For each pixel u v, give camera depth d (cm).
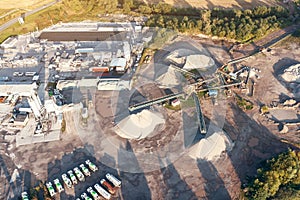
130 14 12419
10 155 7456
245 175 6681
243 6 12312
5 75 9850
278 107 8200
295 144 7219
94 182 6738
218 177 6694
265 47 10256
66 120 8212
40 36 11588
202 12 11394
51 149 7531
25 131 8031
